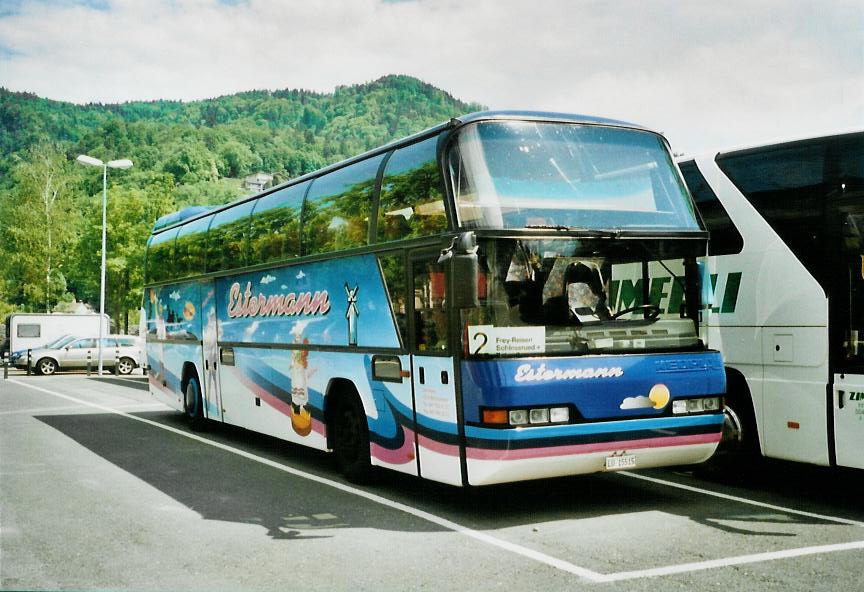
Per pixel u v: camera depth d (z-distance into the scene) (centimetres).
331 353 966
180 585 578
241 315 1245
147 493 897
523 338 715
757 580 575
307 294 1030
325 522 759
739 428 889
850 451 767
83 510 815
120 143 18288
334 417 984
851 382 766
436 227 768
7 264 6844
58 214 6962
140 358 3288
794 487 902
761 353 852
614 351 742
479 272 712
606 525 736
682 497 851
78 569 618
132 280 4838
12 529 739
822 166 806
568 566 612
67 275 6562
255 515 789
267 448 1240
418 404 792
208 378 1386
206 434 1409
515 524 744
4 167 15700
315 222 1018
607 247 755
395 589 565
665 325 770
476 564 621
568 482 937
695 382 766
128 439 1345
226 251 1310
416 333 795
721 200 902
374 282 874
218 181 14375
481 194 736
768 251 850
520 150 761
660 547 661
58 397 2198
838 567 604
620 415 732
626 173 789
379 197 877
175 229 1633
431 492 892
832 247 790
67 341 3716
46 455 1170
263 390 1167
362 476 925
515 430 693
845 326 776
